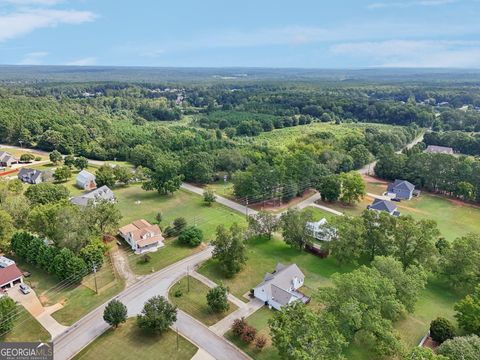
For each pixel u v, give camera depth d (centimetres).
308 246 8238
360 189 11006
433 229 7194
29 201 9038
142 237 8069
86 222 7519
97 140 16888
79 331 5556
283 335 4478
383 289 5359
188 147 16038
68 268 6562
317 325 4481
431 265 6950
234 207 10712
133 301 6303
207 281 6981
